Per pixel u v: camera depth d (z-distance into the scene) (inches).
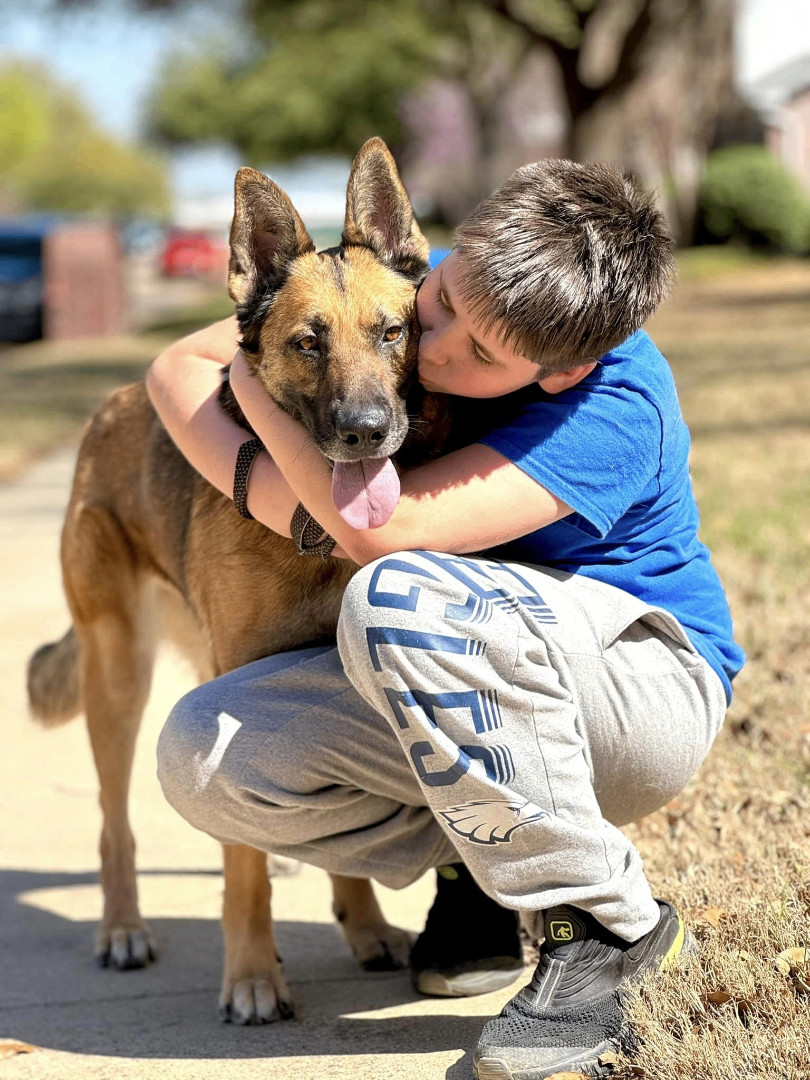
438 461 92.5
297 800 93.4
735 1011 83.8
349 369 99.9
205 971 116.7
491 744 84.1
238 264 108.3
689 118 1133.7
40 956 121.7
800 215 1128.2
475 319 87.0
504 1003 102.1
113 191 2950.3
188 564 116.3
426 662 83.0
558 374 89.8
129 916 122.2
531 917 95.7
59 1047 100.9
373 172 108.8
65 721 148.9
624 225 87.7
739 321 705.6
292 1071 92.0
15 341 918.4
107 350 826.8
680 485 98.2
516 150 1565.0
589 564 94.9
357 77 1508.4
